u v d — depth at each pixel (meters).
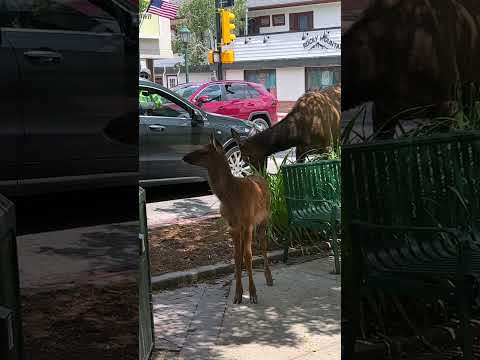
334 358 3.59
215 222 7.13
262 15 33.75
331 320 4.18
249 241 4.50
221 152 4.36
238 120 10.25
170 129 9.08
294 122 6.93
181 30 22.20
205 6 27.67
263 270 5.39
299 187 5.62
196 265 5.41
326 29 28.45
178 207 8.27
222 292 4.85
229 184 4.37
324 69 28.91
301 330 4.02
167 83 32.56
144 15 23.09
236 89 15.53
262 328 4.07
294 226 5.74
